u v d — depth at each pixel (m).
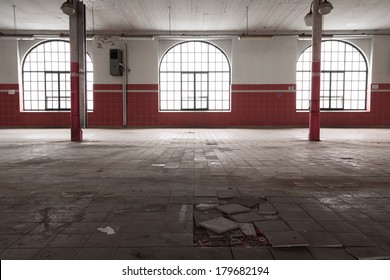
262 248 2.11
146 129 15.55
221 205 3.02
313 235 2.30
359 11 12.77
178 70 16.23
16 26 14.80
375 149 7.53
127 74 16.00
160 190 3.62
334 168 5.01
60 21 14.04
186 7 12.21
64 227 2.48
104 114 16.12
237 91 16.08
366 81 16.12
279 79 15.98
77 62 9.59
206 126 16.30
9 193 3.50
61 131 14.05
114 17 13.45
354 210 2.90
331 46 16.03
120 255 2.00
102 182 4.04
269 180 4.14
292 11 12.70
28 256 1.99
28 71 16.09
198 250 2.07
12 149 7.52
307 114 16.09
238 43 15.87
